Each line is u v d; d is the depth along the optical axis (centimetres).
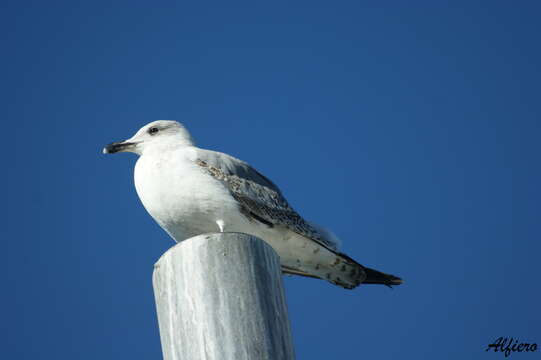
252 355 845
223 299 884
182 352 869
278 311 895
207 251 918
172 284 912
